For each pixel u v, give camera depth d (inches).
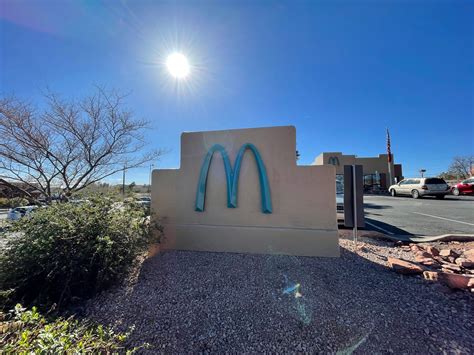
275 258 159.2
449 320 88.0
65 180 267.0
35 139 241.6
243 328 89.5
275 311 98.5
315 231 165.0
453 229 251.9
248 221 173.9
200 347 81.4
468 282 106.7
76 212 131.3
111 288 120.9
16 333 69.1
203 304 105.2
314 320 91.9
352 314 94.3
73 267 110.3
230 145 180.5
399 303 100.5
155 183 190.4
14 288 102.0
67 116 260.7
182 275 134.6
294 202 169.2
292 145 171.5
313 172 168.2
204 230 179.5
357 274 131.3
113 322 95.4
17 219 135.3
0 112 225.0
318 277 128.2
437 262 149.3
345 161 912.3
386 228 263.3
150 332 89.1
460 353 73.3
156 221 174.2
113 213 140.5
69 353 61.1
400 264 134.4
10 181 247.8
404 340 79.5
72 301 110.0
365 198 649.6
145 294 115.0
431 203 481.1
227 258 160.7
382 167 912.3
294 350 78.5
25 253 112.0
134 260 144.6
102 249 116.3
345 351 76.7
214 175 181.6
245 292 114.0
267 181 171.9
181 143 189.0
